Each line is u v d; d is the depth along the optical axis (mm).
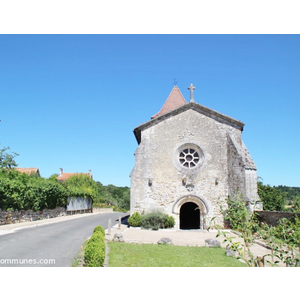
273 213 14742
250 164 17812
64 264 8719
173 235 15883
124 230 17406
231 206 7852
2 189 18031
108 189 88750
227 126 19688
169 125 19953
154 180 19203
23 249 10727
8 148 34719
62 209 29047
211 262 9789
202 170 19078
